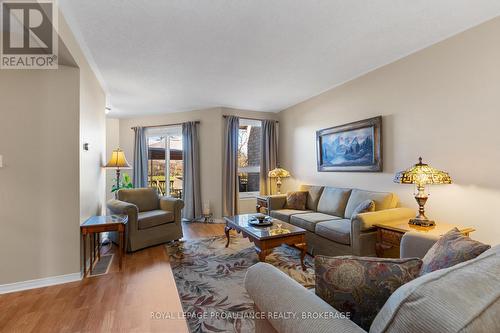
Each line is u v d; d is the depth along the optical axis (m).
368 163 3.35
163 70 3.19
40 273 2.30
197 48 2.64
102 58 2.82
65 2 1.88
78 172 2.45
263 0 1.90
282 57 2.89
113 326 1.72
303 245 2.62
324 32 2.37
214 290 2.23
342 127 3.76
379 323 0.69
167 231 3.58
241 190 5.67
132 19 2.12
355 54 2.85
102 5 1.93
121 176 5.67
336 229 2.79
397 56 2.91
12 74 2.23
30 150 2.29
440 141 2.57
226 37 2.43
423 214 2.40
